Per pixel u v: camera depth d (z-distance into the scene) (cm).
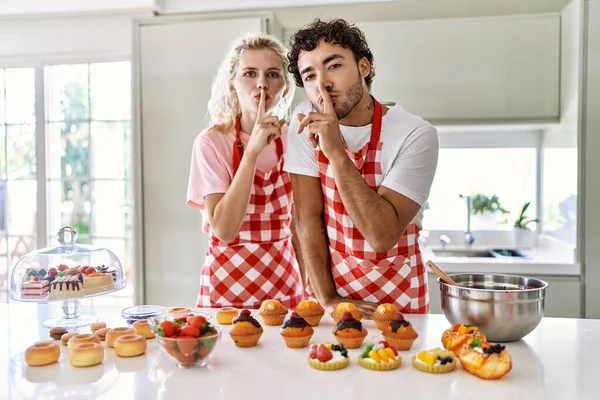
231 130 158
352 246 133
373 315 112
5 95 296
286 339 101
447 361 88
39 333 117
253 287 153
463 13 244
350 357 96
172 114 244
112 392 81
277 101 154
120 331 105
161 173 246
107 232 306
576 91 227
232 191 142
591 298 228
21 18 279
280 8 245
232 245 153
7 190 301
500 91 246
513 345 103
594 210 228
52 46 282
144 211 248
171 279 246
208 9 256
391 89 252
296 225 141
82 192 304
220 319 119
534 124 248
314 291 138
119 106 297
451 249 288
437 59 248
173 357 91
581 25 224
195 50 241
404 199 126
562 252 248
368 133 132
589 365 91
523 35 244
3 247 304
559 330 114
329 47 120
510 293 101
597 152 227
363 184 121
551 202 270
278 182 157
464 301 104
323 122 119
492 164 294
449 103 249
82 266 133
